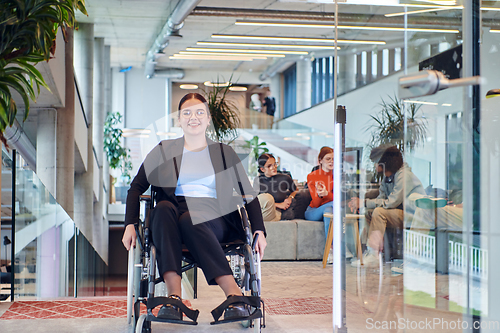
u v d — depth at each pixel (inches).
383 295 64.5
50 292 162.9
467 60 53.0
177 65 486.3
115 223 459.5
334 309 71.1
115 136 443.2
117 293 437.4
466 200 52.2
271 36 367.9
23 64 84.8
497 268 50.6
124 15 335.6
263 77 507.2
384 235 64.7
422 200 58.1
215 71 503.8
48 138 237.5
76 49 348.5
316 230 171.6
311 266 159.9
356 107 69.6
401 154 62.2
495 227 50.7
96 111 396.2
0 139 95.0
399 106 61.8
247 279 84.4
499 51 53.4
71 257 205.2
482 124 51.9
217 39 375.9
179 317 68.7
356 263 69.7
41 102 225.9
